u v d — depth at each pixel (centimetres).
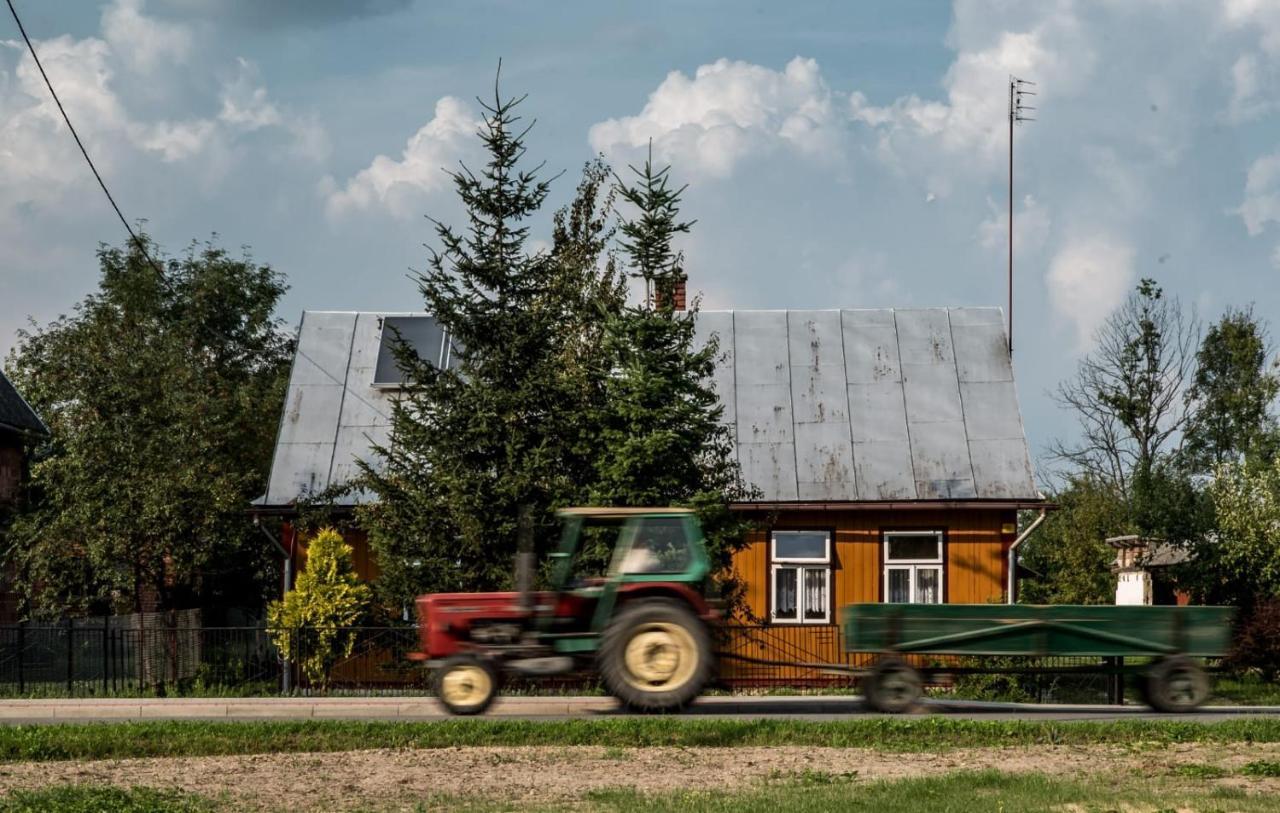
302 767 1453
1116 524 3919
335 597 2595
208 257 5469
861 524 2864
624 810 1170
